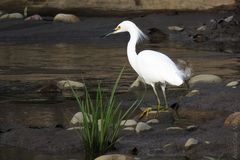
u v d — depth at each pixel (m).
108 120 10.75
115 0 29.75
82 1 30.00
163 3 29.23
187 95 14.91
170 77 13.30
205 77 16.48
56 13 29.98
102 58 21.39
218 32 26.17
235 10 28.28
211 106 13.61
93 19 28.34
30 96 15.56
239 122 11.77
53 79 17.64
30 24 27.83
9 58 21.53
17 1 30.64
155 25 27.23
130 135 11.59
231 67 19.09
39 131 11.95
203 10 28.62
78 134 11.63
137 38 14.39
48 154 10.79
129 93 15.77
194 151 10.55
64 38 26.16
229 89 15.10
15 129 12.26
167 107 13.82
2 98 15.36
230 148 10.57
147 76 13.78
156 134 11.62
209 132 11.43
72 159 10.43
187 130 11.88
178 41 25.41
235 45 24.23
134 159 10.20
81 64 20.19
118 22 27.66
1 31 27.09
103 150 10.75
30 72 18.83
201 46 24.03
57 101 14.95
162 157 10.32
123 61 20.75
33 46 24.44
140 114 13.41
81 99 15.07
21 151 11.00
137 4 29.55
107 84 16.97
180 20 27.66
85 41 25.61
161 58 13.65
